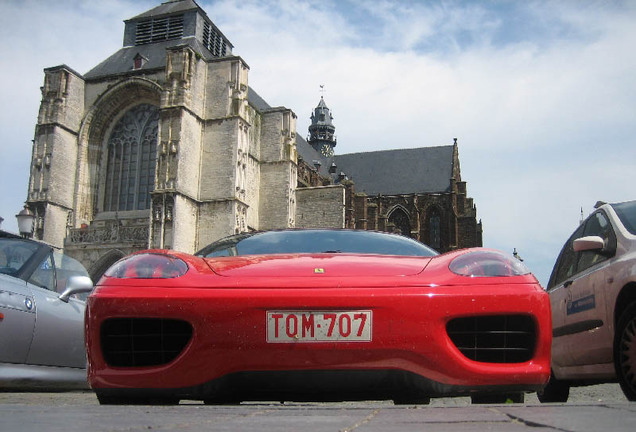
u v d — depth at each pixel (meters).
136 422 2.37
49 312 7.15
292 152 54.91
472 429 2.19
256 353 3.97
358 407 3.21
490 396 4.73
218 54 57.50
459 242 75.06
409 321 3.99
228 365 3.99
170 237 43.22
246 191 48.81
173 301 4.06
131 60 52.28
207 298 4.05
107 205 48.66
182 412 2.91
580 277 6.57
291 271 4.32
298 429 2.20
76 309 7.73
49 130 47.19
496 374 4.01
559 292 7.23
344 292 4.04
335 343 3.96
